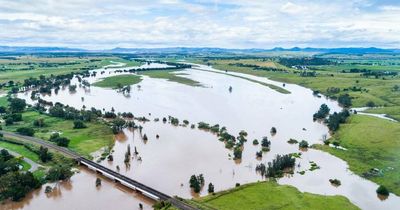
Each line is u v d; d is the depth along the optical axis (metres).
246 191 139.25
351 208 127.50
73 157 177.38
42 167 165.75
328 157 184.38
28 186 142.50
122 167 169.25
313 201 131.50
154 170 165.62
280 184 150.00
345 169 168.25
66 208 131.88
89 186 151.75
